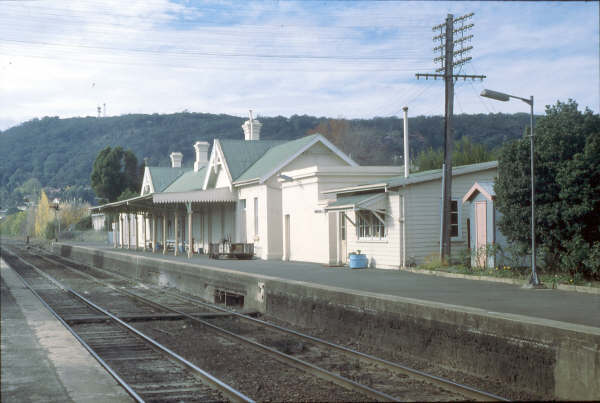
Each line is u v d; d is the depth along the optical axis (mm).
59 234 79500
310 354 11477
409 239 20750
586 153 14766
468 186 21516
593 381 7746
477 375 9703
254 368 10305
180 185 50719
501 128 83188
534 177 15062
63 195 179500
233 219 35062
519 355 8953
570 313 10555
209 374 9539
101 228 80188
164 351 11523
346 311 13359
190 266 24797
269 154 35344
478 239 18312
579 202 15102
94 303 20359
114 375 9102
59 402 7488
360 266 22109
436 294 13539
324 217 25312
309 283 15602
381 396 8086
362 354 10875
